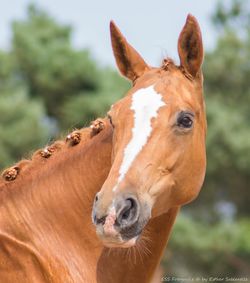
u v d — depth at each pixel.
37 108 42.97
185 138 10.68
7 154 41.69
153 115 10.53
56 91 46.97
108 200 9.97
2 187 11.17
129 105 10.63
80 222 10.95
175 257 38.47
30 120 42.25
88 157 11.14
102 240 9.90
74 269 10.73
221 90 45.56
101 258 10.88
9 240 10.69
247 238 38.78
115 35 11.55
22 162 11.33
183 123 10.63
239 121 43.19
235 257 38.78
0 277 10.58
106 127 11.23
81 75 46.44
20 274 10.58
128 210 10.01
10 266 10.61
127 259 10.91
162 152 10.47
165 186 10.53
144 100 10.64
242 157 42.09
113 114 10.69
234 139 42.06
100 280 10.80
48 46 47.81
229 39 45.72
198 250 38.22
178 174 10.66
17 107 42.41
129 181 10.16
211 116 42.81
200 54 11.21
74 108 44.34
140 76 11.31
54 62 46.62
